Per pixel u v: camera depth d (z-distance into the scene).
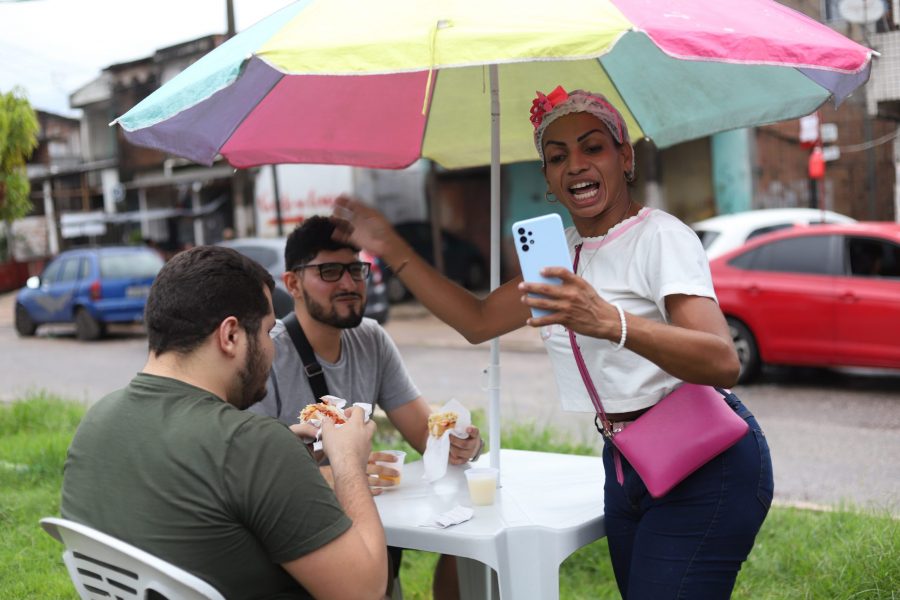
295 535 1.86
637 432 2.23
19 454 6.04
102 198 29.83
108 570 1.89
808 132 15.41
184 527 1.84
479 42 1.81
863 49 2.08
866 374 9.48
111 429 1.95
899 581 3.56
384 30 1.90
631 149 2.39
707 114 3.20
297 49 1.89
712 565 2.22
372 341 3.17
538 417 7.87
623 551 2.45
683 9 2.00
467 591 3.09
